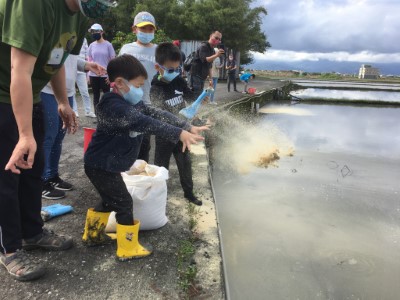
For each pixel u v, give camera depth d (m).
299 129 11.12
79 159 4.93
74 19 2.38
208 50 6.62
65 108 3.01
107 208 2.80
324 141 9.55
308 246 3.95
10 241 2.40
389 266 3.71
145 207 3.00
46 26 2.13
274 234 4.14
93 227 2.80
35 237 2.74
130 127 2.42
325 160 7.58
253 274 3.36
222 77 21.55
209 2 21.91
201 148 5.90
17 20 2.00
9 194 2.31
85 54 7.05
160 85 3.74
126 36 12.70
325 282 3.36
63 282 2.46
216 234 3.24
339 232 4.34
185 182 3.80
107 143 2.56
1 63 2.17
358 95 23.11
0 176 2.28
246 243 3.88
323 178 6.33
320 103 19.72
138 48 4.13
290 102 19.34
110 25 21.19
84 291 2.38
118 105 2.43
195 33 22.30
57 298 2.31
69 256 2.73
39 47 2.11
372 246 4.07
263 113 14.27
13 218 2.38
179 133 2.37
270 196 5.28
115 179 2.62
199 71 6.70
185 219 3.44
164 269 2.66
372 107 19.05
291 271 3.47
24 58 2.05
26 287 2.38
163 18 21.94
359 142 9.72
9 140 2.25
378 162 7.75
